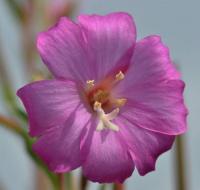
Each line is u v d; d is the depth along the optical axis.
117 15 0.13
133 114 0.13
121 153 0.13
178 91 0.13
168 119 0.13
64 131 0.13
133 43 0.13
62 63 0.13
